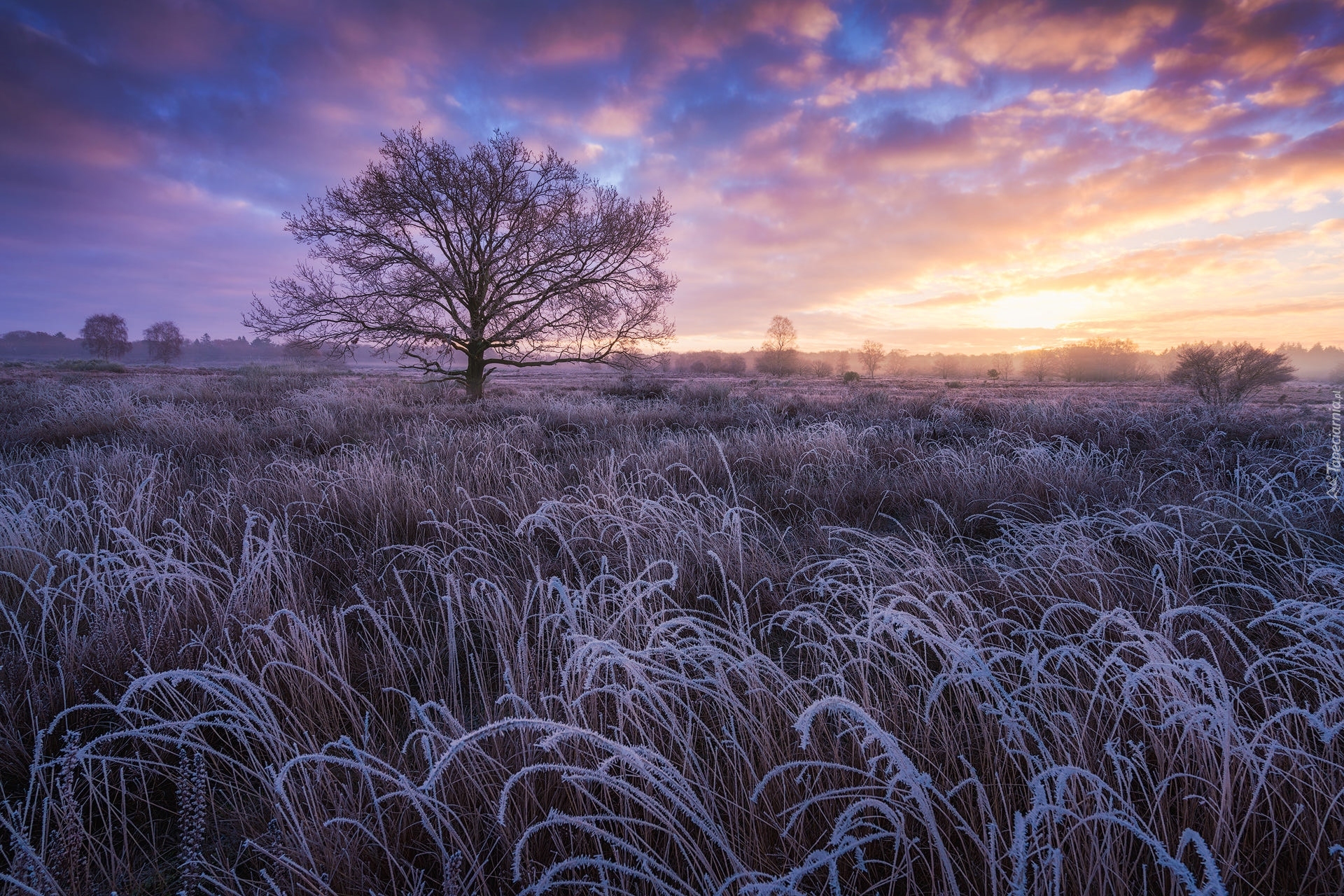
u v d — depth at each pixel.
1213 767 1.63
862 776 1.69
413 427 8.77
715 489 5.33
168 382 20.91
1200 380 21.14
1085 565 2.92
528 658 2.20
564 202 17.61
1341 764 1.71
